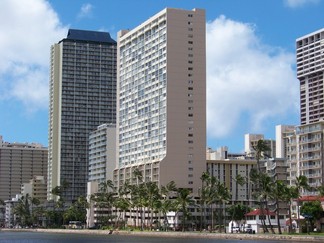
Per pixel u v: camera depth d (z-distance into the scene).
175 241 197.12
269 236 189.25
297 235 183.00
